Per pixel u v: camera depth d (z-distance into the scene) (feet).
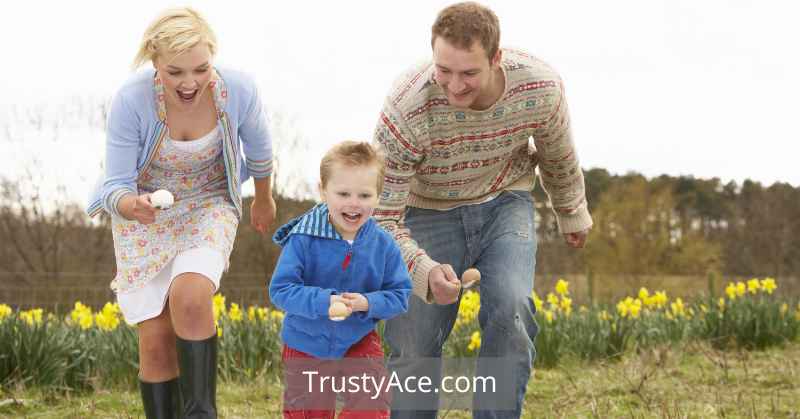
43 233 138.41
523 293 19.62
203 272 18.22
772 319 46.16
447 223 20.79
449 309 20.54
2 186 136.46
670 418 25.13
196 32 16.78
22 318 35.68
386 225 19.83
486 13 17.44
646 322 46.55
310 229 17.79
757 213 151.74
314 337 17.83
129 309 18.97
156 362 19.21
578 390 31.96
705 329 46.83
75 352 33.78
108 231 139.13
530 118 19.39
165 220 19.08
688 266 151.74
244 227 125.18
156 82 18.26
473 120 19.07
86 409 28.58
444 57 17.28
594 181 166.09
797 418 25.66
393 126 19.13
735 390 31.63
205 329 18.34
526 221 20.59
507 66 18.90
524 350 19.56
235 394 31.86
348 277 17.99
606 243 157.07
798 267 148.56
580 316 44.62
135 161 18.74
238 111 19.16
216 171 19.66
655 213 157.17
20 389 30.89
